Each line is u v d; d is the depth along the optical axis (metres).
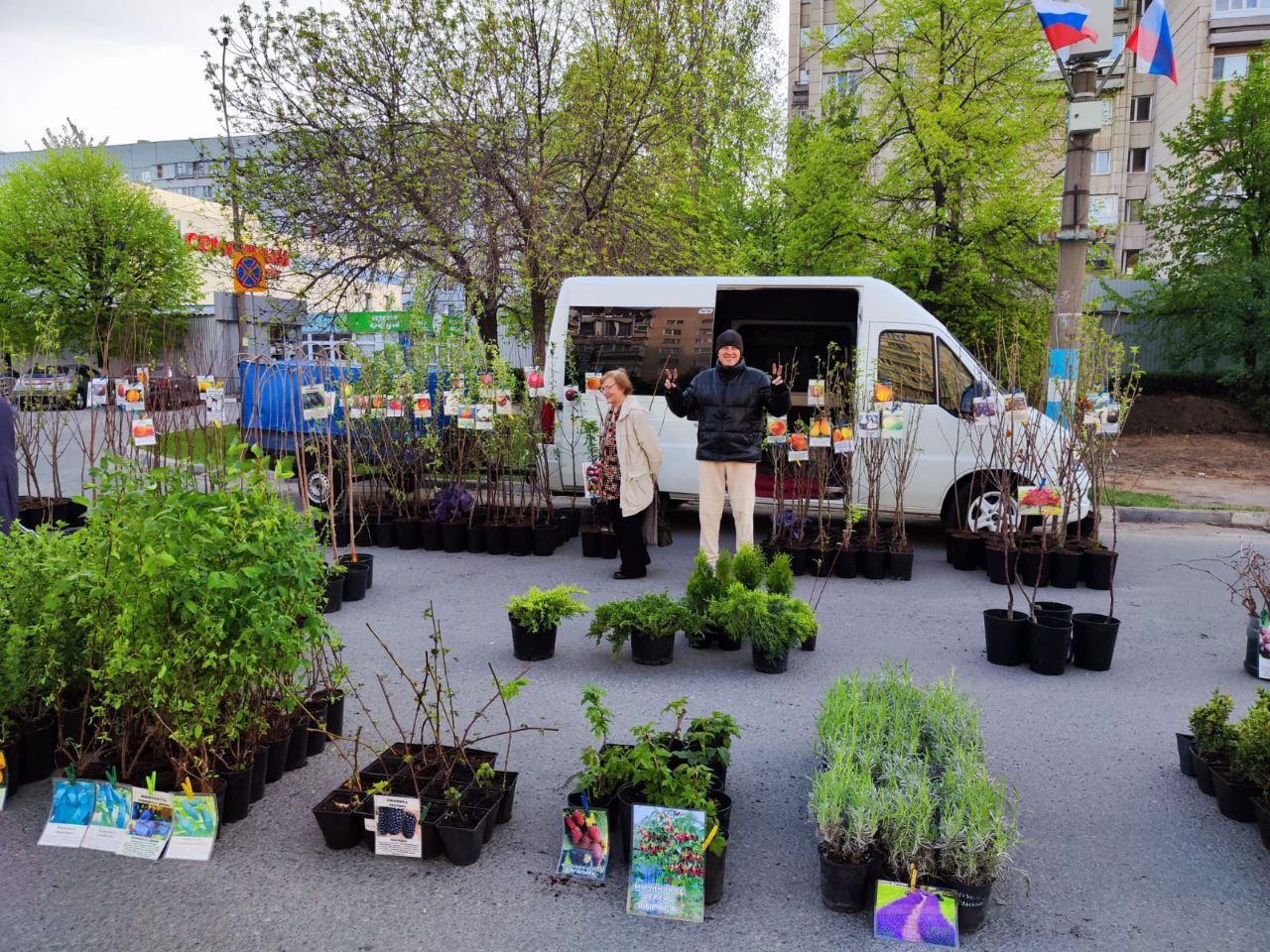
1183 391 21.75
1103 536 9.58
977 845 2.72
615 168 12.86
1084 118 8.83
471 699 4.73
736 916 2.82
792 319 11.04
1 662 3.46
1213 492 12.53
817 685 5.00
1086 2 8.65
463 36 12.32
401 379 9.29
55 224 30.92
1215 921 2.80
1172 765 3.98
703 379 7.12
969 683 5.06
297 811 3.52
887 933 2.72
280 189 12.55
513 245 12.51
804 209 17.91
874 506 8.09
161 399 9.48
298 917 2.80
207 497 3.44
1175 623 6.34
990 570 7.61
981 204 15.45
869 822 2.80
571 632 6.08
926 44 16.25
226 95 12.25
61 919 2.79
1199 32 36.47
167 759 3.49
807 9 39.91
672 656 5.47
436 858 3.17
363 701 4.70
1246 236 20.50
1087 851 3.23
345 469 9.13
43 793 3.66
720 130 16.94
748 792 3.69
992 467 7.76
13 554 3.85
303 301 13.59
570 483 9.57
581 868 3.05
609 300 9.38
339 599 6.59
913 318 8.65
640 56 12.55
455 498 9.12
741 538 7.15
